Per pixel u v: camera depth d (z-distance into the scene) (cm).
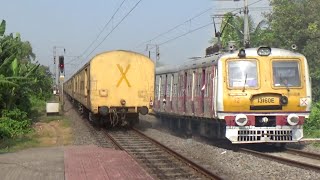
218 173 1070
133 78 2142
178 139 1794
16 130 1939
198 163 1205
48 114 2995
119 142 1680
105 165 1120
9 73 2162
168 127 2288
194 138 1859
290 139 1402
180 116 1931
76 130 2095
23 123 2023
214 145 1633
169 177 1027
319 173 1043
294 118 1385
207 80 1519
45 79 5166
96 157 1264
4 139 1723
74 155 1305
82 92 2530
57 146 1566
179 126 2038
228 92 1388
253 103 1387
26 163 1141
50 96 5519
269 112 1392
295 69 1424
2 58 2153
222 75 1398
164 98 2197
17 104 2342
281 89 1399
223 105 1387
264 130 1387
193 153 1418
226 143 1675
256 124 1402
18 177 949
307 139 1648
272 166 1144
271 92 1393
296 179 995
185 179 1001
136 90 2145
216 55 1473
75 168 1070
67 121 2552
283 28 3478
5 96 2102
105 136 1881
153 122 2678
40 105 3950
